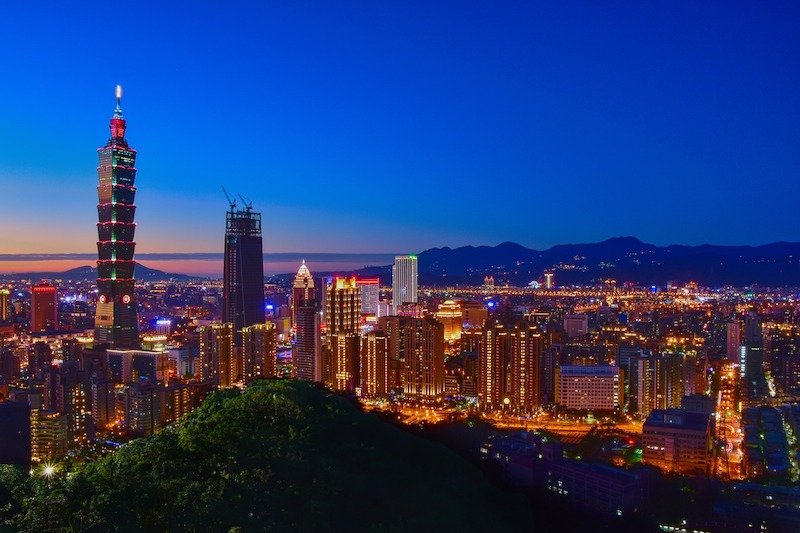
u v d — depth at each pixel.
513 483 118.88
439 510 64.50
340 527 56.16
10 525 50.84
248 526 51.56
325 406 82.00
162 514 52.81
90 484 55.31
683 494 132.88
